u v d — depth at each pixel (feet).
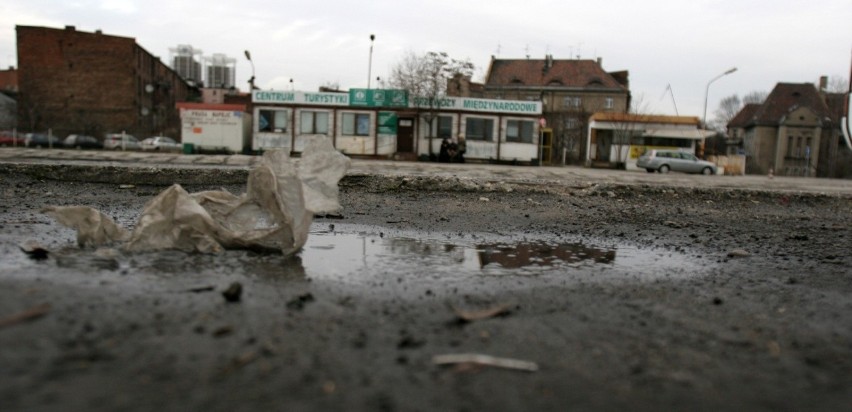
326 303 9.73
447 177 32.60
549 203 29.27
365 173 33.45
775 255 17.20
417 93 96.53
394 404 6.11
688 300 11.17
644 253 17.06
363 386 6.49
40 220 17.90
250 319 8.53
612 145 122.11
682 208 30.53
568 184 33.55
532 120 97.50
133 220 19.53
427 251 16.11
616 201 31.65
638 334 8.83
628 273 13.89
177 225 13.75
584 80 219.00
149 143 134.72
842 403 6.64
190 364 6.79
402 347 7.73
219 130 98.58
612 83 217.97
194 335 7.72
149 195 26.96
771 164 215.31
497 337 8.36
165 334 7.68
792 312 10.53
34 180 29.58
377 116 96.07
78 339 7.25
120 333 7.58
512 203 28.58
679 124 119.34
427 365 7.18
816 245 19.51
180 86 244.22
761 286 12.75
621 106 215.10
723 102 341.00
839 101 231.30
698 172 102.06
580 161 186.60
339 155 14.94
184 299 9.41
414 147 97.40
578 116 199.93
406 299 10.37
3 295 8.55
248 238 13.94
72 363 6.57
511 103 96.89
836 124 209.46
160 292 9.76
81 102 174.70
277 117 95.91
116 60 175.11
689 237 20.44
